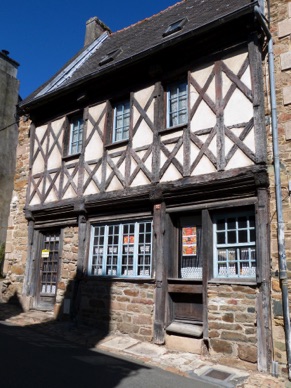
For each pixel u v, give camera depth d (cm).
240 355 500
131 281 643
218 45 625
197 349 546
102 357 513
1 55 1488
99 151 755
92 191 743
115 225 709
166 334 586
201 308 579
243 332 506
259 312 498
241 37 603
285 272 488
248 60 588
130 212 685
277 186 516
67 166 809
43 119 907
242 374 471
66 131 843
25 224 878
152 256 633
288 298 482
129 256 672
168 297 602
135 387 400
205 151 601
